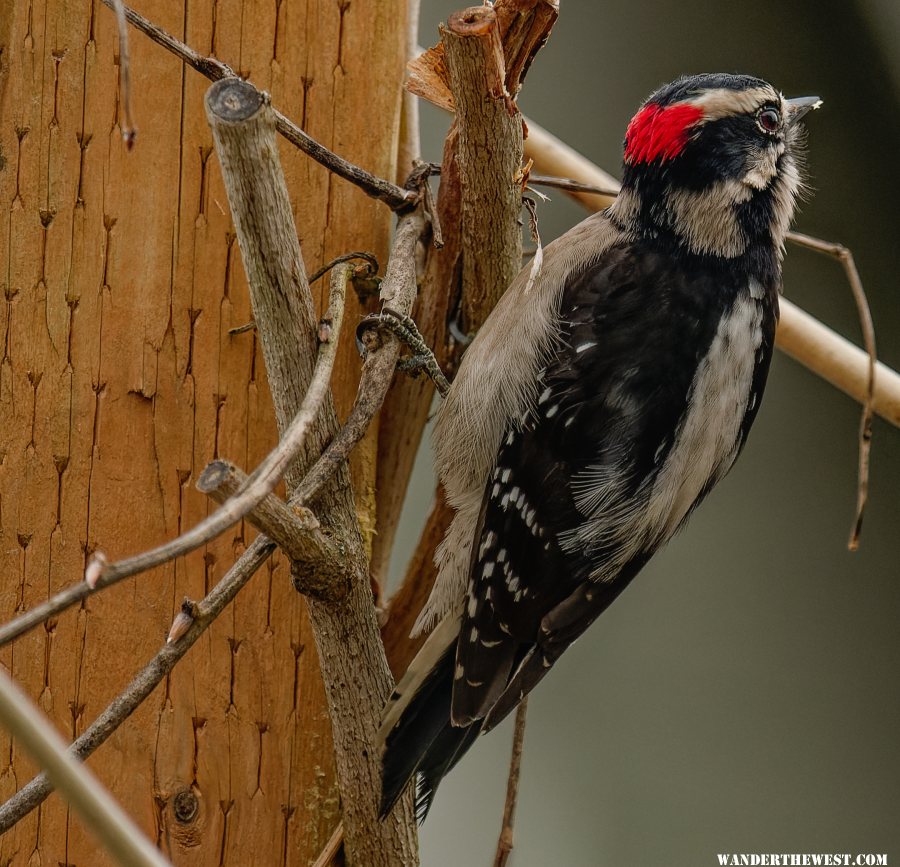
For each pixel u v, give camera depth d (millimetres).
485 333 6105
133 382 5422
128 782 5402
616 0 10492
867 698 9773
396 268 5480
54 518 5359
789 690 9750
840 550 10188
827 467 10336
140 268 5418
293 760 5625
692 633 10070
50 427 5355
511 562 6012
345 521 4734
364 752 5113
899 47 10039
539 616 6070
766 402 10500
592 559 6137
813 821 9344
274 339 4508
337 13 5660
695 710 9805
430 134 9711
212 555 5488
